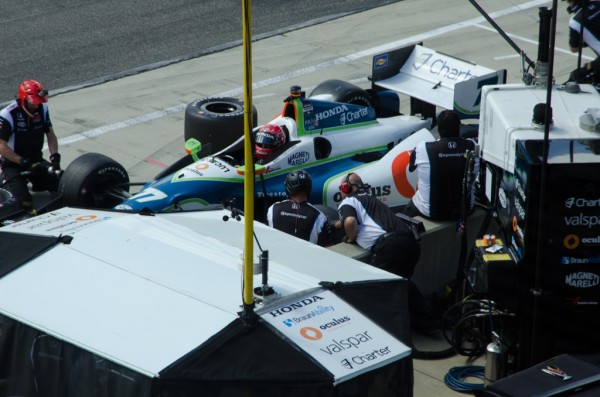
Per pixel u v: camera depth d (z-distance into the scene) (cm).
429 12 5684
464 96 2891
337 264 1712
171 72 4812
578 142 1948
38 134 3083
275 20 5600
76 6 5944
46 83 4675
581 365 1706
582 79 3334
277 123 2883
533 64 2394
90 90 4566
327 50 5075
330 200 2867
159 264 1623
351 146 2994
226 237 1777
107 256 1650
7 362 1538
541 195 1838
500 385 1648
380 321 1538
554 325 1970
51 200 3091
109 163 2988
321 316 1502
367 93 3484
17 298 1552
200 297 1512
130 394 1359
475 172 2512
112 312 1488
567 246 1905
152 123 4125
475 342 2266
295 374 1366
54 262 1639
